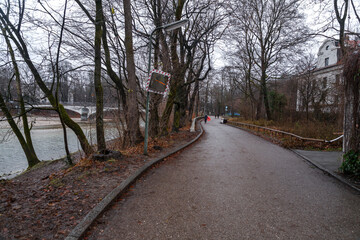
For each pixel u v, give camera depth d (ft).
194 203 13.75
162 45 44.55
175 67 45.42
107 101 38.81
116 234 10.25
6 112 28.37
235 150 34.68
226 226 10.90
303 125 47.60
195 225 11.02
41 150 52.80
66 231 10.10
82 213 11.93
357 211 12.54
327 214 12.17
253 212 12.44
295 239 9.76
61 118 24.52
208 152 33.06
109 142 40.34
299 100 70.95
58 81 23.08
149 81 27.73
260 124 74.23
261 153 31.89
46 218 11.22
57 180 17.53
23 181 20.72
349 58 18.81
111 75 34.68
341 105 43.47
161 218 11.80
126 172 19.98
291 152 32.76
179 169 22.66
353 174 18.84
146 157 27.12
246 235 10.09
